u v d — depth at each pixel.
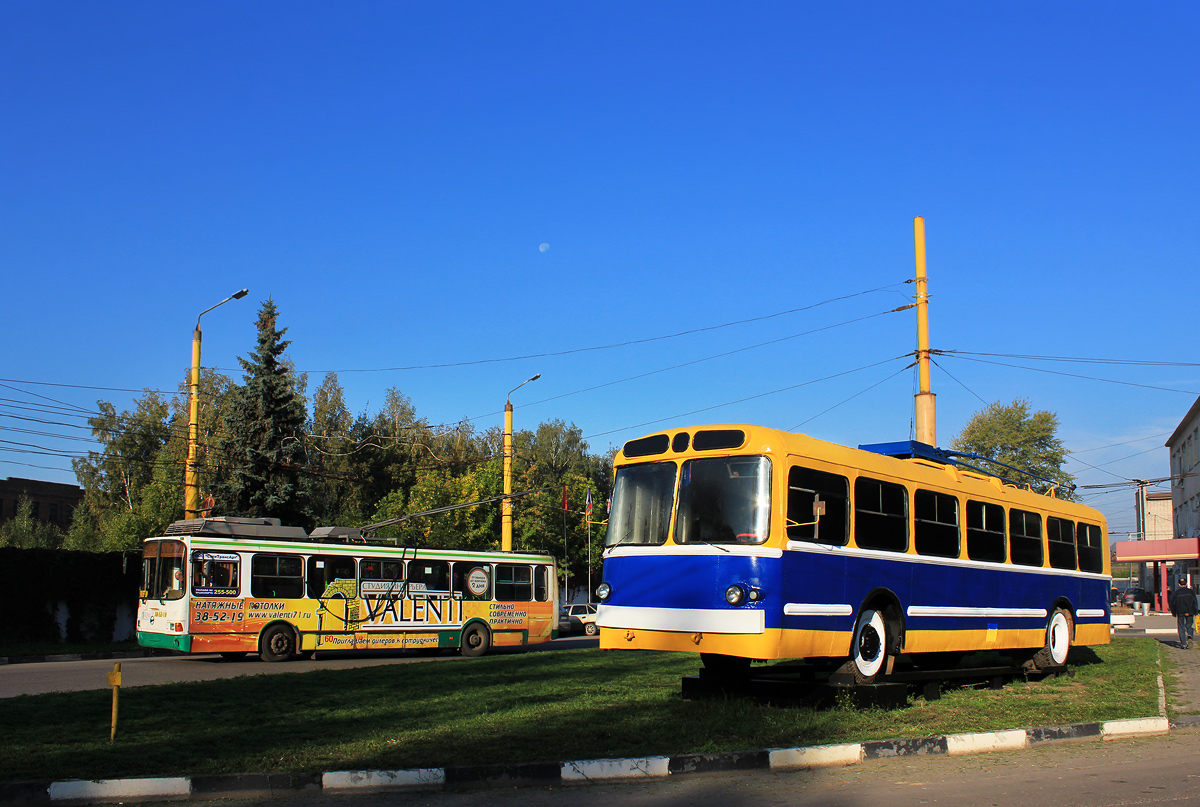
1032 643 15.92
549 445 83.19
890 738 9.12
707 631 10.73
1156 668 16.72
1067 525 17.81
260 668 20.38
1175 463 65.06
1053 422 55.34
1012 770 8.32
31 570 27.61
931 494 13.69
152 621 22.48
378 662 22.78
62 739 9.05
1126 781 7.80
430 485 53.22
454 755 8.21
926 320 22.97
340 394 63.03
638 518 11.72
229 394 37.91
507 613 26.55
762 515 10.73
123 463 57.75
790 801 7.11
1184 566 51.94
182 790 7.28
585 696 12.20
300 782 7.46
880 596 12.32
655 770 8.01
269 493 36.53
